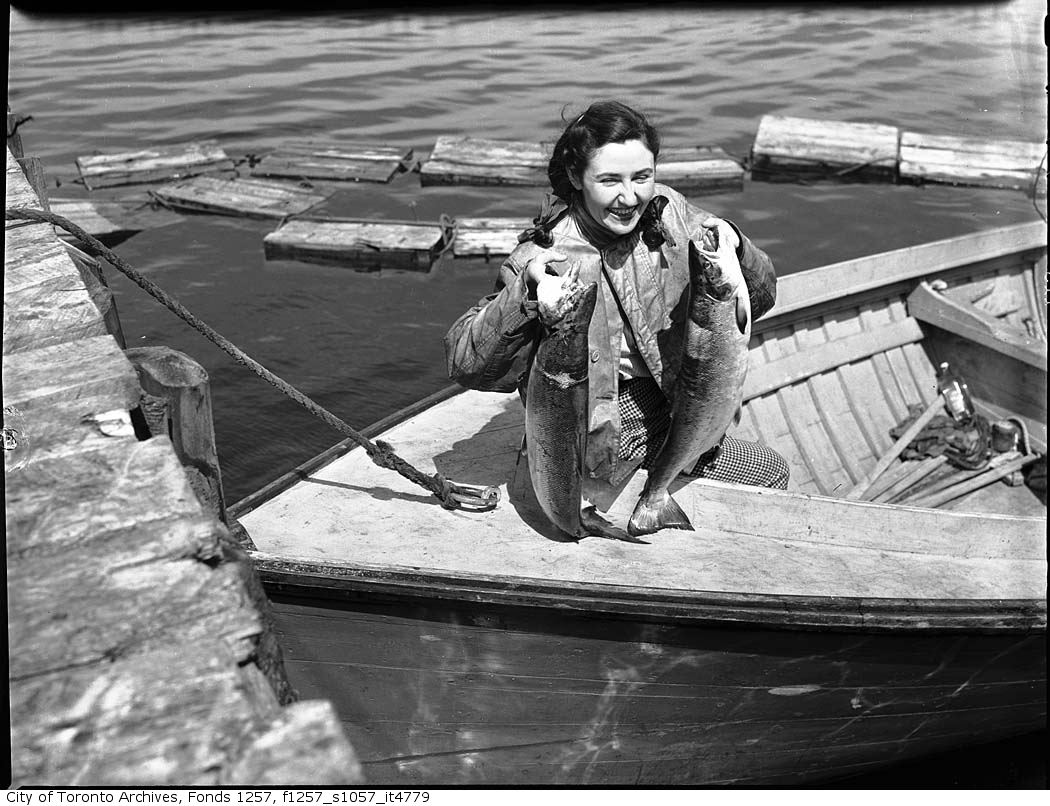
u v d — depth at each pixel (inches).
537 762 145.0
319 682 138.0
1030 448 197.2
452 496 145.7
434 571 126.1
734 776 151.6
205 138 458.6
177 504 81.8
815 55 554.9
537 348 121.3
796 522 138.8
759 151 415.8
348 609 128.8
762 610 123.0
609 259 127.2
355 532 140.7
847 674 133.3
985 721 149.5
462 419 172.2
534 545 136.9
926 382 217.0
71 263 124.6
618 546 136.3
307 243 336.2
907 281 218.2
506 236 345.4
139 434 120.0
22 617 71.7
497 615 125.9
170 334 292.8
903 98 472.7
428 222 361.1
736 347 119.2
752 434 192.9
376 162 420.5
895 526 138.6
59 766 62.1
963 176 386.9
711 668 131.3
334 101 506.9
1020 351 201.6
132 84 537.3
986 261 225.9
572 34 623.2
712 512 139.9
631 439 136.4
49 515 80.7
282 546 137.6
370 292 319.0
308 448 245.9
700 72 536.4
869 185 396.8
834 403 204.5
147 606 73.0
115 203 383.6
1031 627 126.0
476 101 502.3
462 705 138.3
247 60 579.2
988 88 451.2
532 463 127.2
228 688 67.3
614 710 137.5
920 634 126.0
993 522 138.0
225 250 346.6
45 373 100.4
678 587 127.8
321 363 280.1
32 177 194.7
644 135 118.9
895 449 198.2
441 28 639.8
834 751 149.4
